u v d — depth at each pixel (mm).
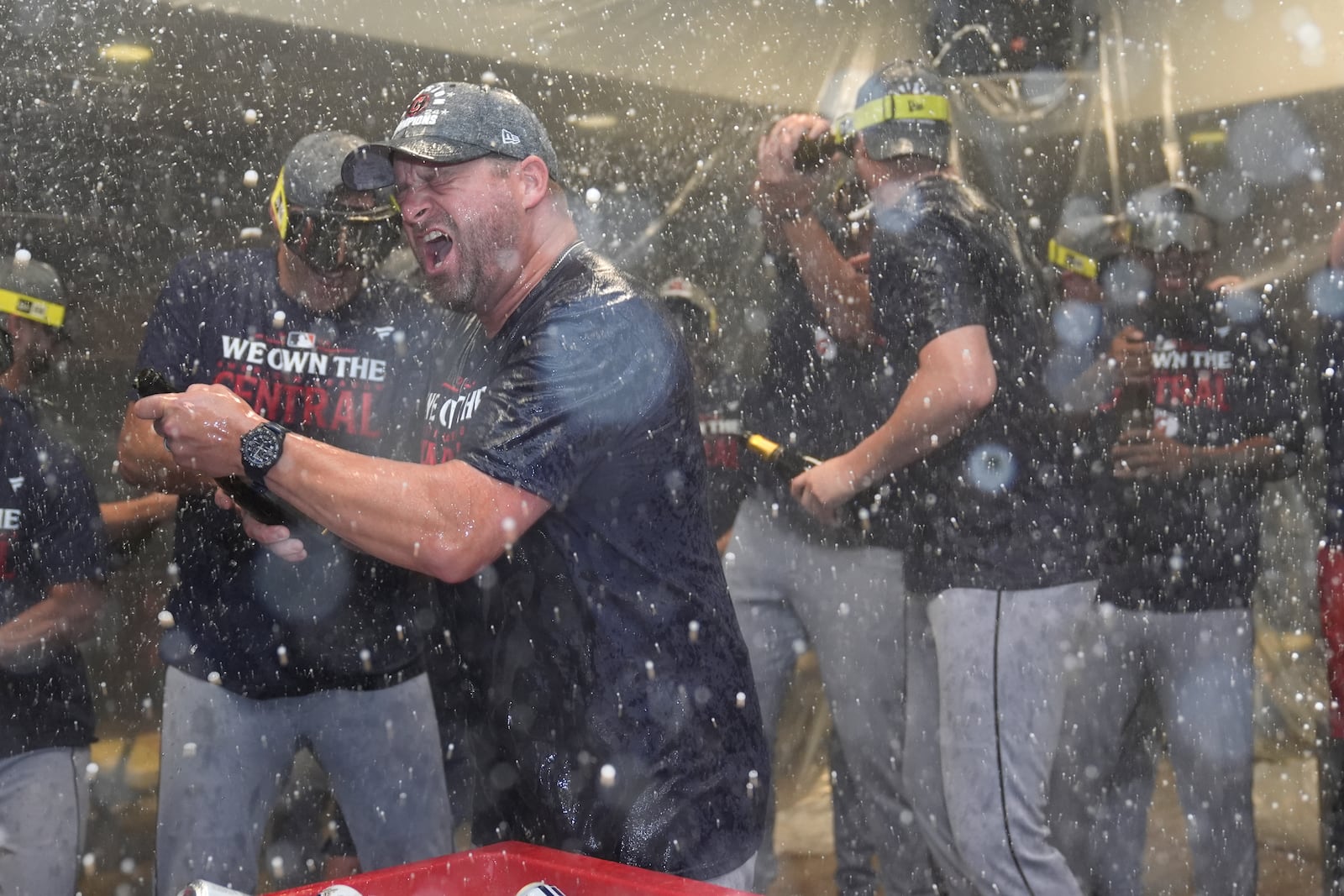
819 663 2451
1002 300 2205
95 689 2865
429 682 2066
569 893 1181
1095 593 2260
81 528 2113
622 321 1495
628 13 3391
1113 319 2623
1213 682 2480
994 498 2158
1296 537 3502
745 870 1557
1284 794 3133
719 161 3518
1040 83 3785
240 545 1965
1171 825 2961
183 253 3307
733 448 2580
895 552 2322
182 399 1485
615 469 1479
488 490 1425
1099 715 2512
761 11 3467
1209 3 3850
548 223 1595
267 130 3316
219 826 1955
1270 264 4008
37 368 2256
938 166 2273
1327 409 2447
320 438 2029
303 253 1919
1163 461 2500
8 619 2021
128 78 3230
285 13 3232
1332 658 2461
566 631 1503
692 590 1540
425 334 2021
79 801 2084
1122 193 3871
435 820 2090
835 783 2537
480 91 1581
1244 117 3945
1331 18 3865
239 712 1965
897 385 2379
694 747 1516
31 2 3148
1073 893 2150
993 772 2119
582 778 1518
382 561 1980
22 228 3145
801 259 2477
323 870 2590
